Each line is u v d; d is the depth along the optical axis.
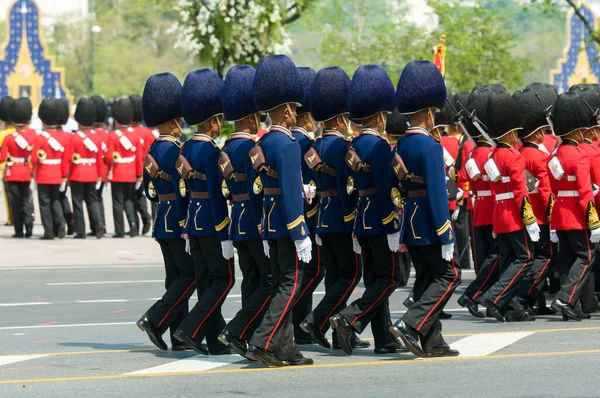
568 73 98.62
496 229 26.69
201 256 22.59
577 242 26.50
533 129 27.20
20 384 19.95
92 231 47.28
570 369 20.73
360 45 93.12
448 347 22.19
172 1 75.12
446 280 21.72
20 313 28.91
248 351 21.11
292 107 21.12
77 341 24.66
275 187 20.94
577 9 62.12
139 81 167.50
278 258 21.25
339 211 22.72
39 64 105.56
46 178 45.59
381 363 21.55
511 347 23.06
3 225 52.53
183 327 22.38
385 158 21.73
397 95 21.80
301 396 18.83
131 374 20.80
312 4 64.00
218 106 22.34
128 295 32.03
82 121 45.91
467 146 28.56
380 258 22.03
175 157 22.89
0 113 48.62
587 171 26.12
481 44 82.25
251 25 51.41
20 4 105.00
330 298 22.83
